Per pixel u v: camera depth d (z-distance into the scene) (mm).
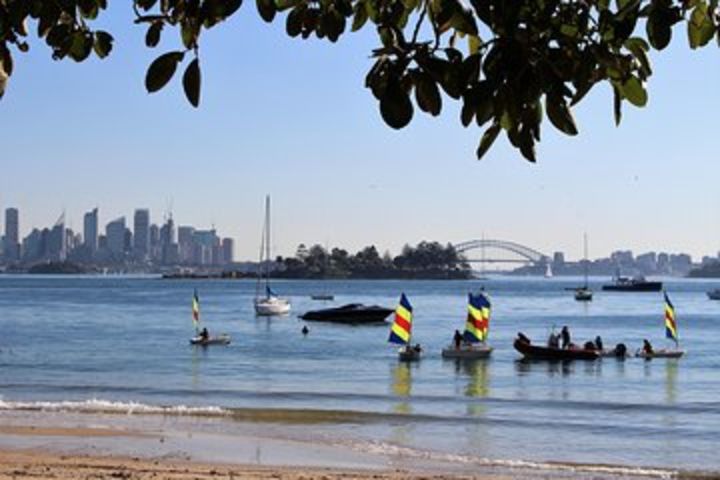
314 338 88688
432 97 3506
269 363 63844
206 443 29234
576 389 49469
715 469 26953
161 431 31484
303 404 41094
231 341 84000
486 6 3406
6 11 4176
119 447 27938
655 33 3607
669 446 30922
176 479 21375
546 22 3506
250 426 33375
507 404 42469
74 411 35969
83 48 4488
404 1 3945
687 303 196875
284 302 130000
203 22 3781
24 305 157750
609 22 3605
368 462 26828
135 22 4000
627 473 26203
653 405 42375
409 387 49938
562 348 65562
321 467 25562
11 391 44406
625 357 66562
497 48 3422
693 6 3951
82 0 4199
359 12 4207
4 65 4324
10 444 27938
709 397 45938
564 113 3518
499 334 97188
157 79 3805
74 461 24484
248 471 23859
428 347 77562
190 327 103312
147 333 93312
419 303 179875
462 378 54969
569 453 29375
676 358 66250
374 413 37812
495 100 3473
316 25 4203
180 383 50156
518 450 29719
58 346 76688
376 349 75750
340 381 52781
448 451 29203
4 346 76750
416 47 3533
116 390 45406
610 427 35000
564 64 3580
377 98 3578
